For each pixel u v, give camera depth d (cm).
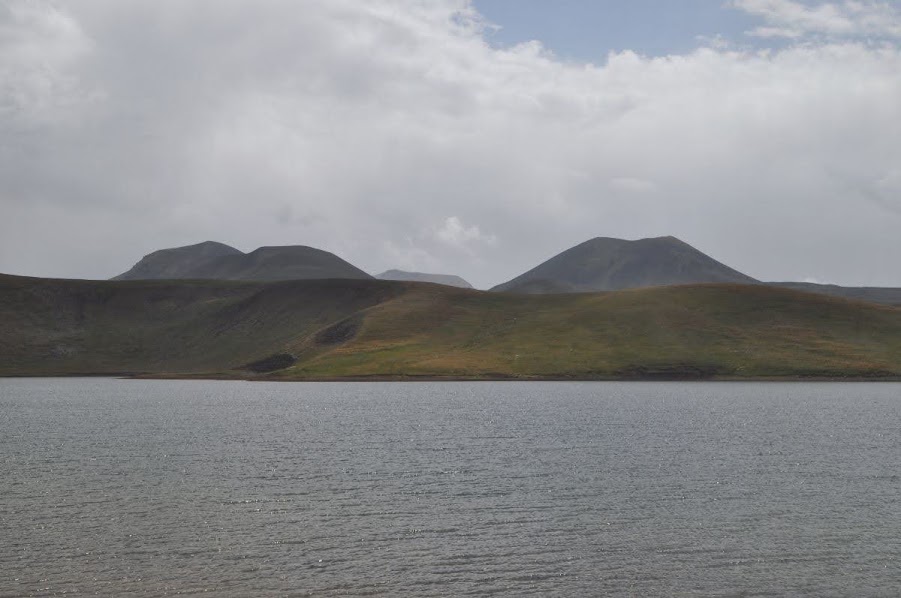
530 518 4709
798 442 8044
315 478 5969
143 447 7762
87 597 3384
